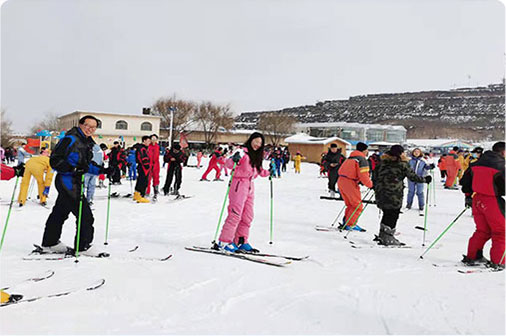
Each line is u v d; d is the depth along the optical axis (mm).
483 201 4812
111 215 7781
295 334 2945
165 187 11258
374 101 147625
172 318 3146
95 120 4965
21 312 3143
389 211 5922
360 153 6875
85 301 3396
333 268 4609
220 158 16219
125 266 4379
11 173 4953
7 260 4527
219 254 5027
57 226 4887
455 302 3596
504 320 3229
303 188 14492
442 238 6516
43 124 58594
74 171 4809
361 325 3119
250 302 3514
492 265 4762
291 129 66062
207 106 60594
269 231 6676
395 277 4312
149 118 53156
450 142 66938
